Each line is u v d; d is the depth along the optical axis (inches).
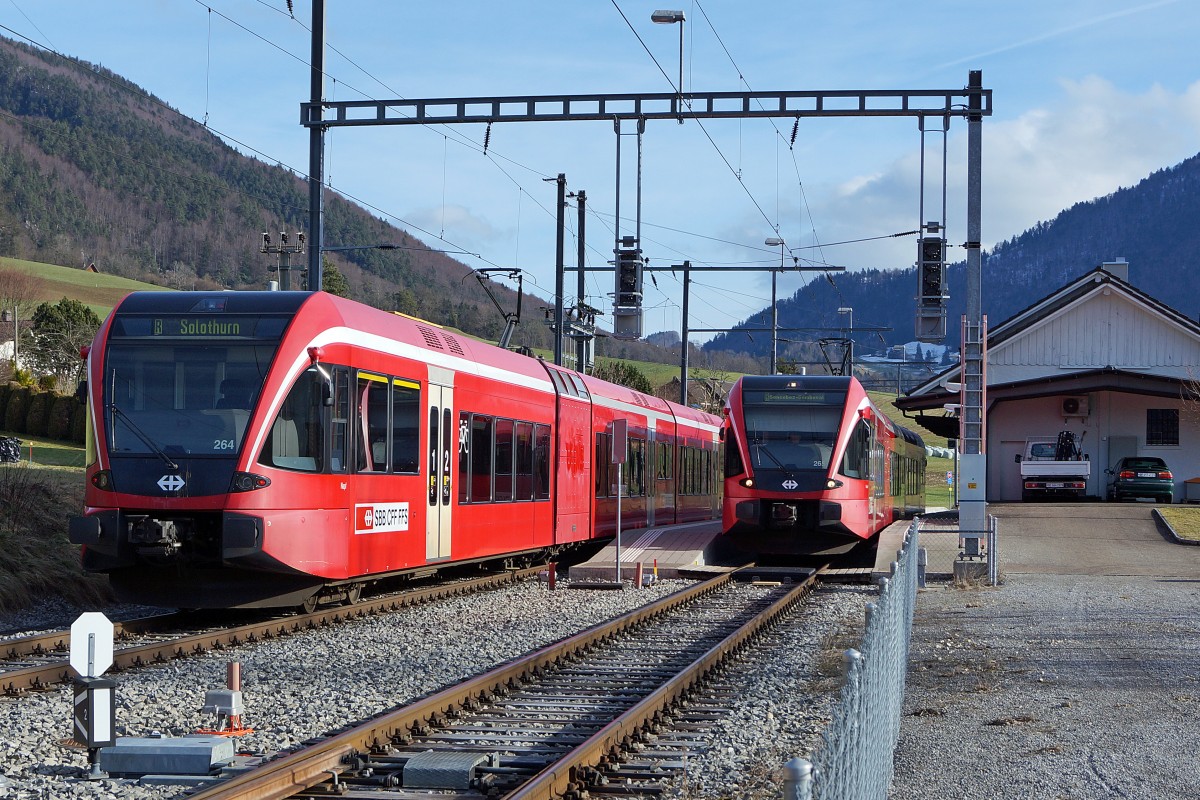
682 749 335.3
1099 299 1776.6
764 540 991.0
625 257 969.5
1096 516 1412.4
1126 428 1776.6
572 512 978.1
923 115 870.4
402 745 329.7
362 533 611.5
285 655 493.7
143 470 553.0
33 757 312.5
